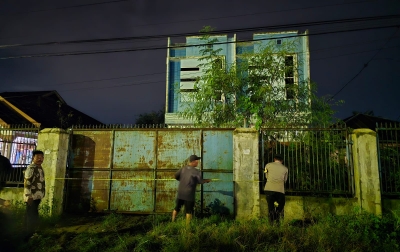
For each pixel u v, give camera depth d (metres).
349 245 5.26
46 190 7.54
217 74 9.55
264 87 8.75
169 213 7.70
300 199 7.15
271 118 8.99
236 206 7.11
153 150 7.98
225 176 7.66
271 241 5.52
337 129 7.41
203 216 7.42
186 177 6.50
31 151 8.41
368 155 6.98
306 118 8.90
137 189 7.89
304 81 9.59
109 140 8.15
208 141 7.83
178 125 15.85
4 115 16.25
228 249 5.21
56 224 6.91
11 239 5.99
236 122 9.19
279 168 6.69
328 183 7.39
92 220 7.32
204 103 9.52
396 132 7.13
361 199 6.85
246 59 9.81
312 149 7.47
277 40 15.51
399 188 7.07
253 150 7.30
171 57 16.62
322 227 5.78
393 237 5.66
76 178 8.04
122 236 5.91
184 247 5.12
